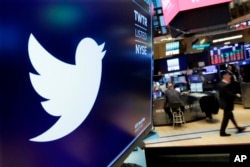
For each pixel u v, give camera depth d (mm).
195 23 5117
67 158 794
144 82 1800
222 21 5027
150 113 1965
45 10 742
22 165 610
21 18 643
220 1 4680
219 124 7242
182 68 10211
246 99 8844
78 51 911
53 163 725
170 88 7875
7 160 570
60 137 770
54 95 754
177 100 7469
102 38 1123
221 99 5977
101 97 1075
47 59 735
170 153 5504
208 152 5324
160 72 10383
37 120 673
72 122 839
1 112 562
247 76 9430
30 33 672
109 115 1146
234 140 5430
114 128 1190
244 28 9445
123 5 1433
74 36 892
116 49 1289
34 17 692
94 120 997
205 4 4684
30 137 644
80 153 876
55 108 754
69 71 845
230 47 9727
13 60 606
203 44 9914
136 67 1624
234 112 8445
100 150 1029
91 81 994
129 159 2191
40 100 692
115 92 1235
